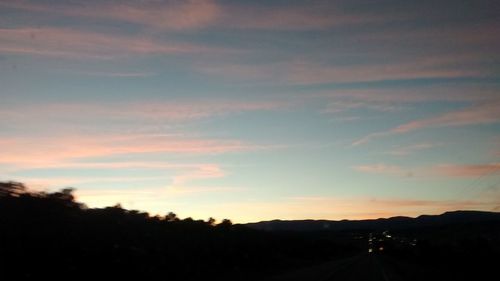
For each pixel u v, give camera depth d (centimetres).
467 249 5609
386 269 5566
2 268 1900
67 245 2309
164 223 4109
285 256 7056
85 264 2302
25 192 2447
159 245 3177
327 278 4025
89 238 2520
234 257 4459
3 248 2017
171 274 2895
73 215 2603
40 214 2361
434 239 11844
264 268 4834
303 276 4209
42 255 2120
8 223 2172
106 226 2800
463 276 4384
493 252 4934
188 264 3291
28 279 1912
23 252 2050
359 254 15088
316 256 9412
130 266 2562
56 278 2050
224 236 4838
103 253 2475
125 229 2958
